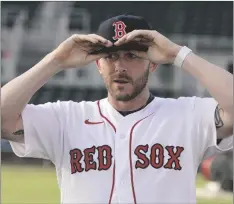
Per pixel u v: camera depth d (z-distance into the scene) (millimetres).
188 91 63281
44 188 37562
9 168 49125
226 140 9984
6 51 65938
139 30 9477
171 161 9766
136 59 9555
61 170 10180
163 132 9953
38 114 10180
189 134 9930
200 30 77312
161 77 63625
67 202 9883
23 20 71062
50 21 71062
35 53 68688
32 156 10430
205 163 37906
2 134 10086
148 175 9680
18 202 31812
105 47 9461
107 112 10266
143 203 9539
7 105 9727
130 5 80062
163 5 80500
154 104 10328
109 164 9766
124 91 9680
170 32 77438
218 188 37000
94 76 66812
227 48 68250
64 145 10141
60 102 10656
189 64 9773
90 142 9969
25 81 9812
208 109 9938
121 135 9938
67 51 9898
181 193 9680
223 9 79312
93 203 9602
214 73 9633
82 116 10289
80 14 75125
